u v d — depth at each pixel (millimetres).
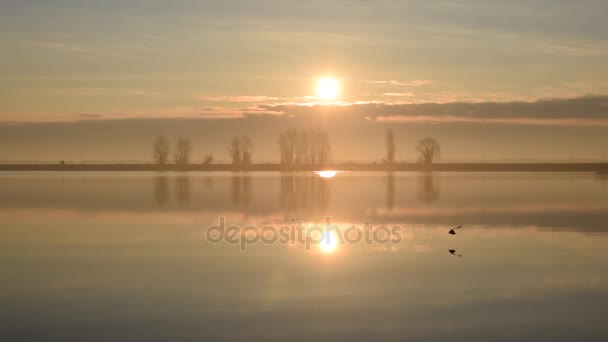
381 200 50906
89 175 122125
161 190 64750
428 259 22641
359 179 96562
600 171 155375
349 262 22016
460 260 22406
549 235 29078
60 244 26188
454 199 52219
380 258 22891
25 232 30047
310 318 15008
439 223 33812
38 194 58938
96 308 15859
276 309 15766
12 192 62344
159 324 14508
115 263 21812
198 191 62906
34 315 15227
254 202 48375
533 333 13828
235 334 13836
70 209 42312
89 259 22609
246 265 21469
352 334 13836
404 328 14227
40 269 20703
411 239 27812
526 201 50156
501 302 16406
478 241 27156
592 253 23859
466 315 15219
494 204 47062
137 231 30375
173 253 23938
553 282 18719
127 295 17156
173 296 17031
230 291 17641
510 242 26859
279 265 21500
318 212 40094
